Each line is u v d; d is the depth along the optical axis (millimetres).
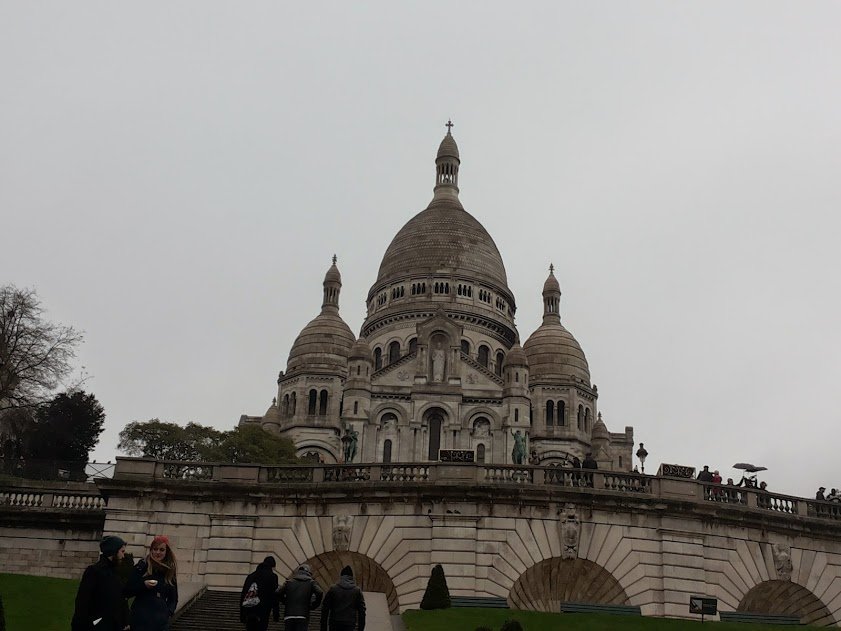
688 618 44594
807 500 49406
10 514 50250
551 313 167500
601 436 149375
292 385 152125
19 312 77625
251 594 27219
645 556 45500
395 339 157125
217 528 46094
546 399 153375
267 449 108438
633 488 46938
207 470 49188
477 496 45625
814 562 48000
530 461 137875
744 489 48250
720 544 46594
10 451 82062
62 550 49906
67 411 89688
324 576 46281
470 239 168750
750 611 47406
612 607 42531
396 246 170125
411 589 44719
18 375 77438
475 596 44312
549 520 45500
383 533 45625
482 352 158000
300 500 46438
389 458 136000
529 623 37969
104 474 71875
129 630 21875
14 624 33188
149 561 22859
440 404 138000
